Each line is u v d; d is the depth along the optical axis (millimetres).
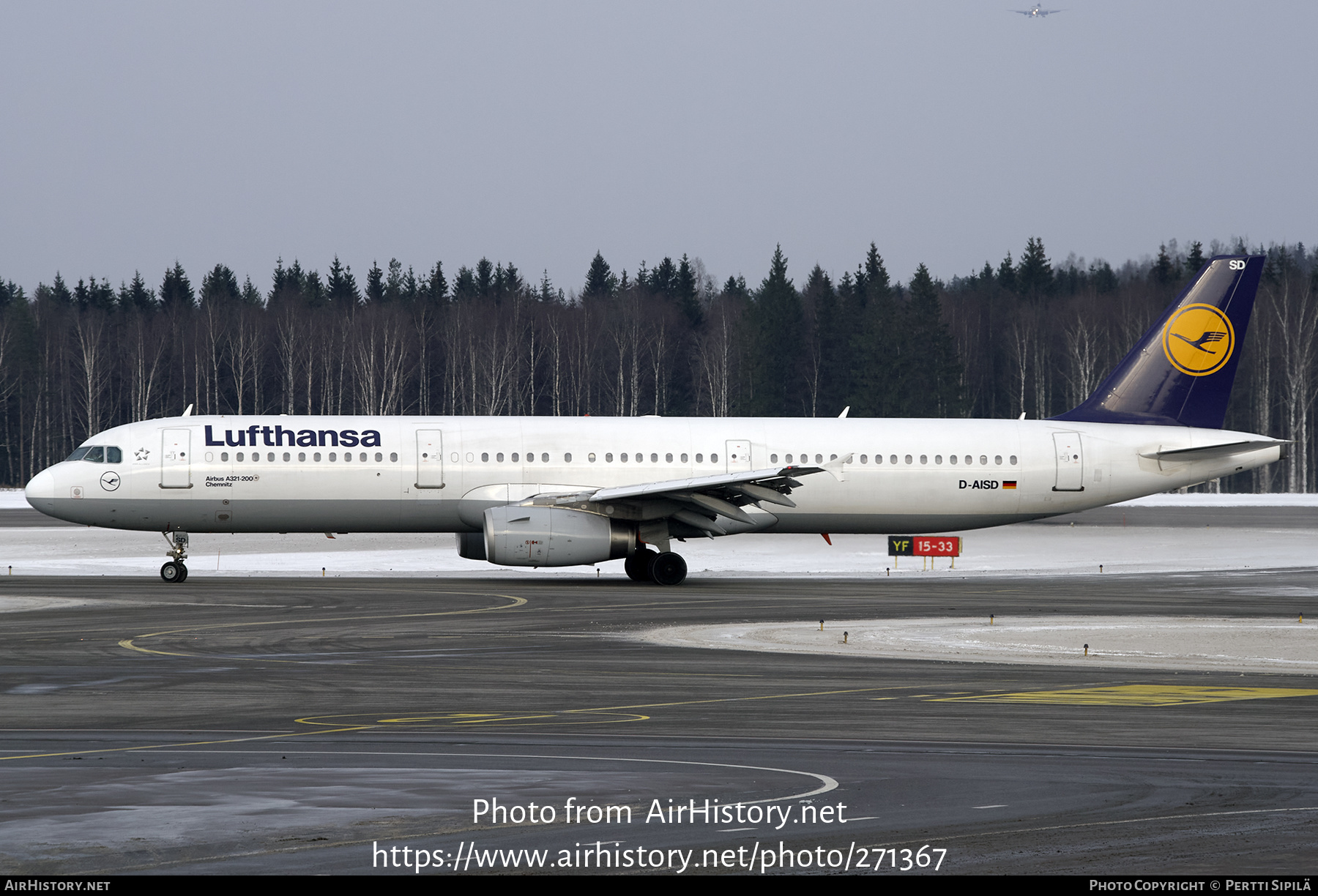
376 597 101625
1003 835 34219
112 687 58844
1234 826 35031
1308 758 44219
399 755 44031
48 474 119000
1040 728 49812
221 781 39812
